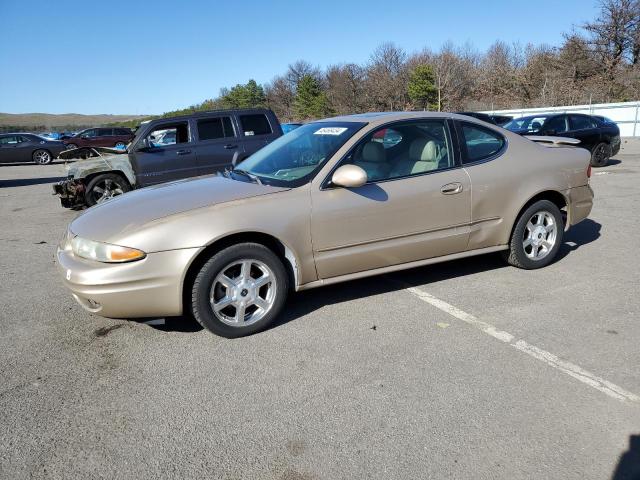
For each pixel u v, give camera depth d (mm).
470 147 4395
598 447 2449
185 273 3387
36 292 4844
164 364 3344
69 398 2988
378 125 4055
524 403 2799
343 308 4133
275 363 3307
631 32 38000
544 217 4820
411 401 2846
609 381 2992
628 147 19391
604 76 38188
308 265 3771
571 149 4988
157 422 2738
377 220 3926
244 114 9422
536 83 43906
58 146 23766
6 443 2596
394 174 4055
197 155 8992
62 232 7742
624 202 8250
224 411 2814
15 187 14500
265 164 4309
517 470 2314
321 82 63625
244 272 3602
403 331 3697
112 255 3311
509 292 4367
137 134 8914
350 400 2877
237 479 2316
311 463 2398
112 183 9227
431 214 4133
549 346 3420
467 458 2396
